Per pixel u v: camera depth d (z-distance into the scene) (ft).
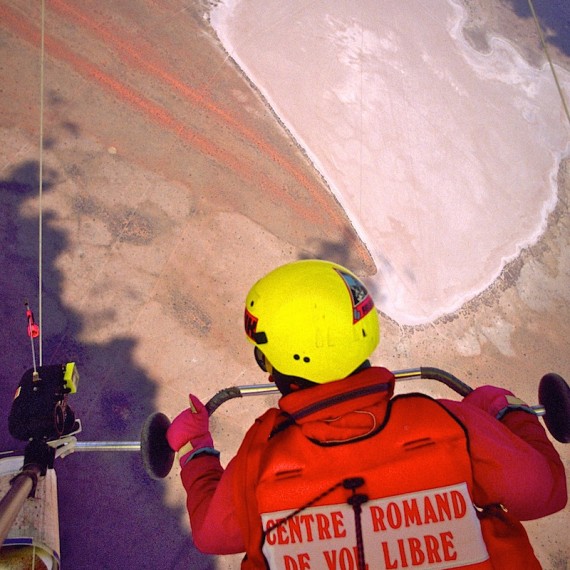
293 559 4.58
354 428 4.76
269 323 5.41
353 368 5.33
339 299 5.35
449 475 4.63
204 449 6.09
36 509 11.70
